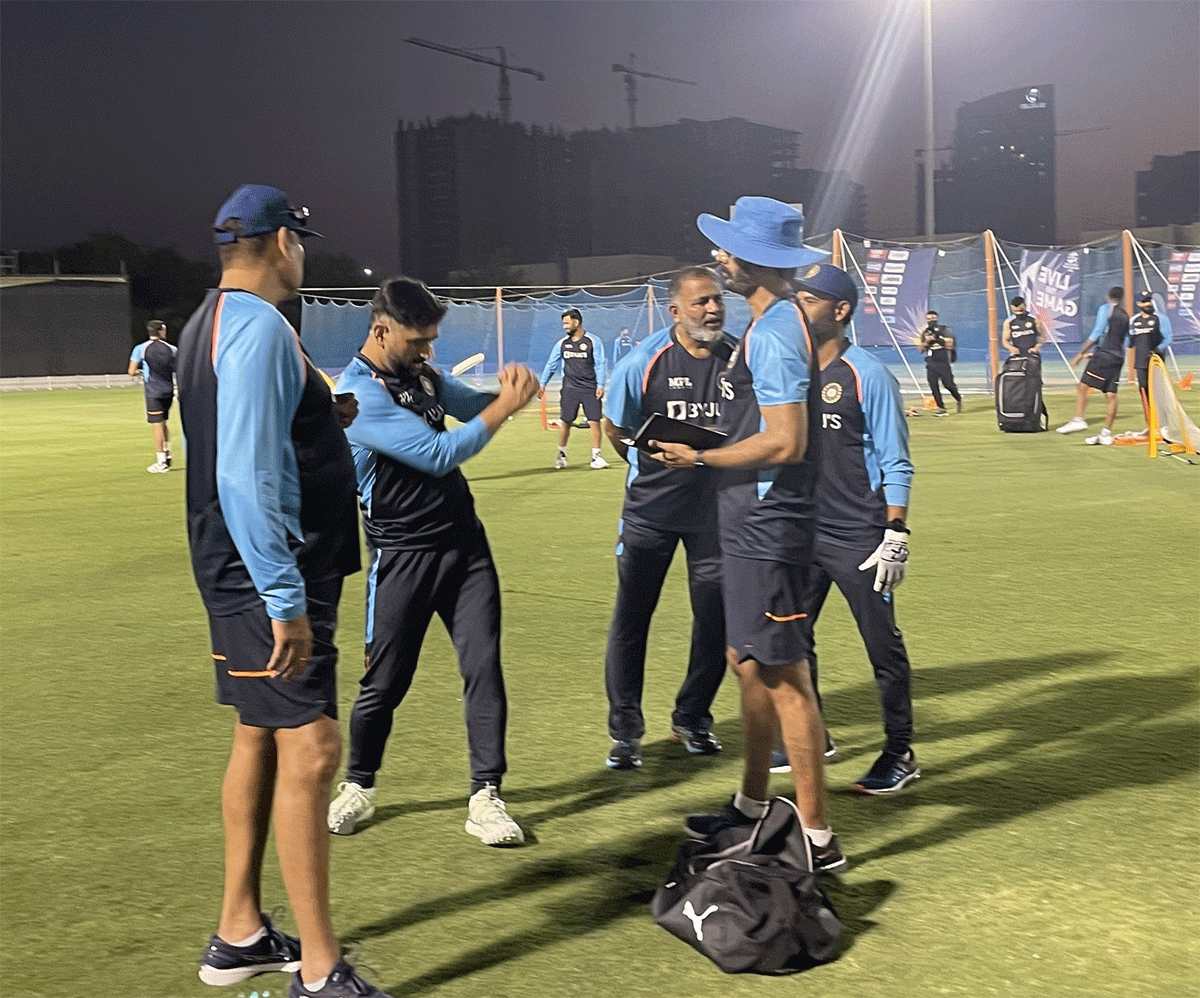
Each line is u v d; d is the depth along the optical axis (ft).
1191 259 87.20
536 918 11.34
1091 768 14.82
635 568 14.73
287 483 9.53
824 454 14.10
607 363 86.07
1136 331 51.70
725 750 15.94
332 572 9.97
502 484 44.37
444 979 10.25
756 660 11.62
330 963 9.78
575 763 15.46
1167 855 12.35
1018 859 12.33
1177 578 25.38
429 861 12.62
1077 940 10.67
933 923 11.03
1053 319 78.95
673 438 11.72
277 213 9.76
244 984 10.34
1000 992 9.84
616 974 10.27
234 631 9.67
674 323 14.76
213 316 9.42
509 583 26.40
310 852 9.71
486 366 115.24
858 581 14.06
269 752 10.20
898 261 77.05
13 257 163.02
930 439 55.42
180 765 15.49
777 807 11.07
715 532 14.64
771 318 11.42
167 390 50.67
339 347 108.58
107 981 10.34
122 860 12.71
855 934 10.86
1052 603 23.39
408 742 16.31
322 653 9.82
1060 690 17.93
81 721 17.31
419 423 12.93
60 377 145.79
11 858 12.77
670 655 20.56
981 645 20.51
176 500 41.70
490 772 13.29
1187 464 44.42
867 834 13.05
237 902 10.32
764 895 10.37
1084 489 38.70
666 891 11.14
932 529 31.89
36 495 43.27
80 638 22.31
